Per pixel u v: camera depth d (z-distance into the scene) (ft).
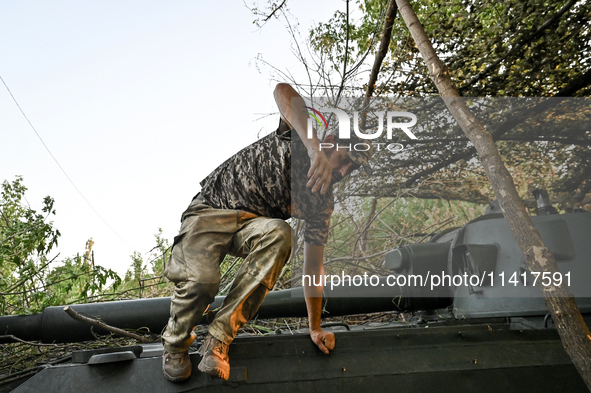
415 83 12.96
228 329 5.97
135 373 6.19
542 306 7.65
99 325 8.93
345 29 13.10
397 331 6.85
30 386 6.03
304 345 6.59
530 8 13.19
